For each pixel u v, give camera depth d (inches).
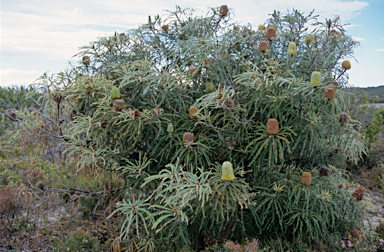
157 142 124.3
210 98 94.6
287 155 131.6
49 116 159.3
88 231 137.3
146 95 126.3
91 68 148.1
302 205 116.4
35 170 211.5
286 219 118.5
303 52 128.7
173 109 120.6
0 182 193.2
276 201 112.8
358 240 127.7
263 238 121.9
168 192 120.1
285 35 130.4
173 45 141.3
